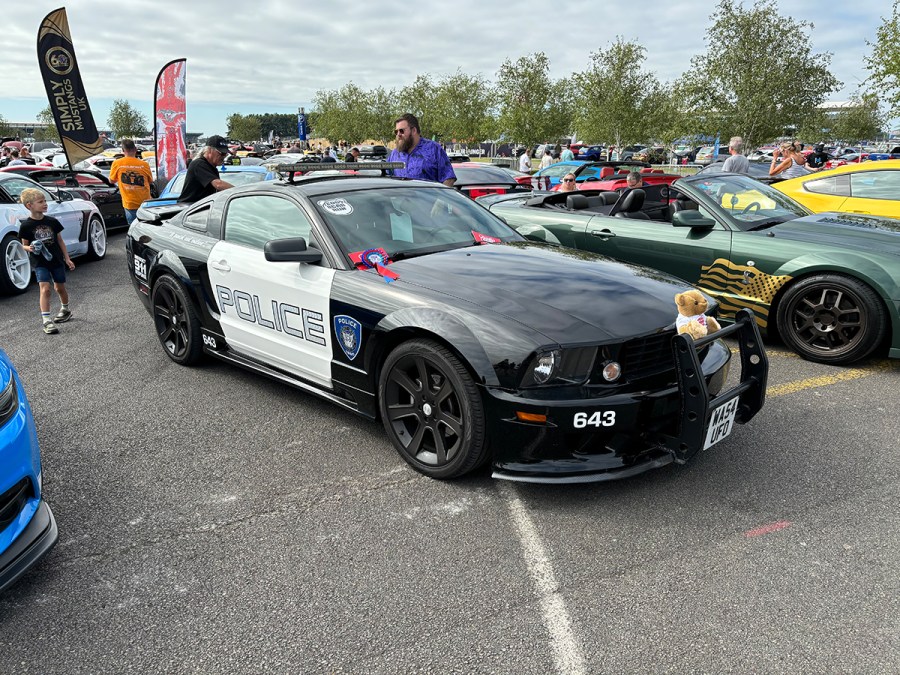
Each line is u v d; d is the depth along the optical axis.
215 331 4.27
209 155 6.80
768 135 21.59
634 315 2.85
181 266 4.35
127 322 6.06
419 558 2.52
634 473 2.71
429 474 3.10
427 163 5.97
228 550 2.59
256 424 3.77
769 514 2.77
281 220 3.78
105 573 2.47
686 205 5.56
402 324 2.97
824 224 5.06
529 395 2.65
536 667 1.98
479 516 2.79
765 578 2.36
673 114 24.92
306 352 3.57
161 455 3.40
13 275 7.19
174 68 12.89
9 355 5.10
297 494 3.00
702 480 3.06
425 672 1.97
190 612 2.25
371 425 3.74
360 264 3.37
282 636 2.12
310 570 2.46
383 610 2.24
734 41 21.52
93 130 12.43
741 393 2.88
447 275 3.20
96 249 9.55
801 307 4.79
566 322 2.75
